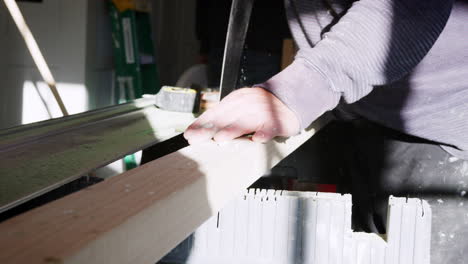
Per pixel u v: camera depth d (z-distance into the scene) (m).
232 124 0.87
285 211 1.09
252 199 1.09
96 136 1.24
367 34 0.90
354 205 1.56
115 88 4.04
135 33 3.87
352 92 0.92
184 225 0.61
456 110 1.26
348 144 1.62
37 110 3.69
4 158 0.99
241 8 1.29
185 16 5.32
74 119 1.41
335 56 0.90
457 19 1.19
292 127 0.87
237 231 1.10
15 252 0.40
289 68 0.94
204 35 3.95
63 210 0.50
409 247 1.09
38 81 3.65
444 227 1.42
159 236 0.54
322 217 1.08
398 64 0.92
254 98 0.91
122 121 1.45
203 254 1.11
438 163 1.42
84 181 1.22
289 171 1.69
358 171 1.57
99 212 0.49
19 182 0.86
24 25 2.23
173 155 0.76
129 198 0.54
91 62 3.71
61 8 3.60
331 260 1.08
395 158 1.47
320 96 0.90
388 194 1.50
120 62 3.88
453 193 1.41
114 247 0.46
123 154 1.08
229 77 1.35
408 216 1.09
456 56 1.23
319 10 1.23
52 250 0.40
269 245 1.09
